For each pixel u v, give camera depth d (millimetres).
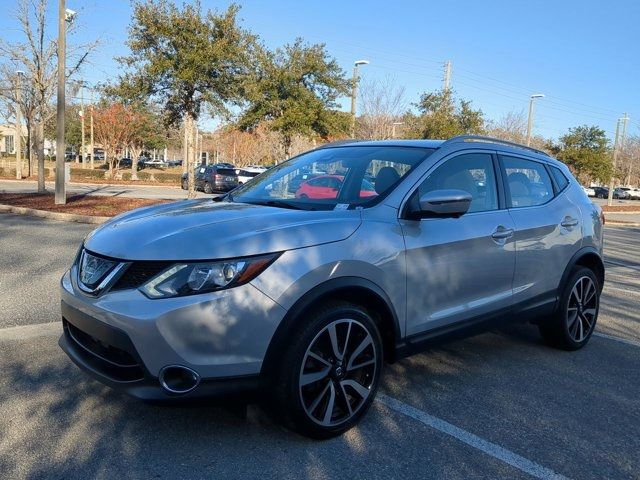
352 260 3203
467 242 3906
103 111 40125
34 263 7707
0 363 4145
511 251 4281
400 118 30859
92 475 2777
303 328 3023
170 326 2742
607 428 3570
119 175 42781
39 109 19484
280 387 2996
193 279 2803
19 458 2900
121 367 2939
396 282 3453
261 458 3000
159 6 15930
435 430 3430
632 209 37750
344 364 3250
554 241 4730
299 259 3018
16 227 11305
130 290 2875
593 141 32625
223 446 3098
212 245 2891
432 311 3732
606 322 6285
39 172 19422
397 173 3838
